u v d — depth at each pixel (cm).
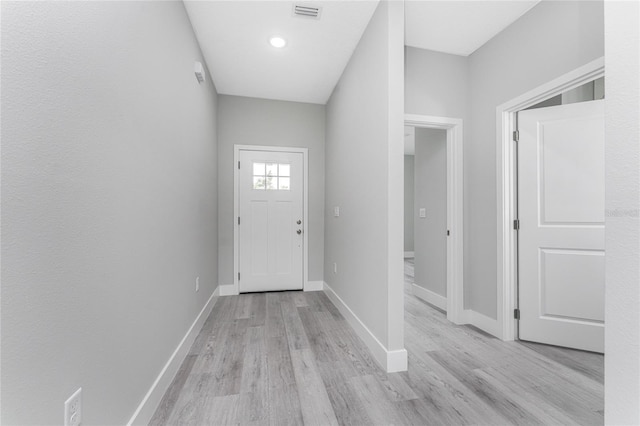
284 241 364
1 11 61
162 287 153
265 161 358
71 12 81
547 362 188
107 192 100
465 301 257
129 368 117
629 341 62
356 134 238
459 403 146
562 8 181
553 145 211
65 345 80
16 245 65
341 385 160
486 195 240
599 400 149
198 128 233
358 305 231
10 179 63
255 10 196
